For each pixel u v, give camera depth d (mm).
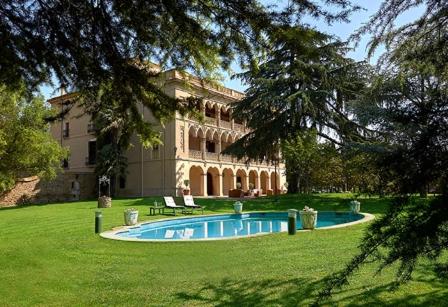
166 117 5801
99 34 4676
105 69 5000
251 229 17359
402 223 2221
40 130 30375
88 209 23391
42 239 12469
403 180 2207
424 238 2195
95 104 5727
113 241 11594
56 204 29422
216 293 6453
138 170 40250
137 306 6105
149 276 7840
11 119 28766
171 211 22297
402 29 4590
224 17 4082
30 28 4496
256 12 3816
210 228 17750
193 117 5949
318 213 20188
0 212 24469
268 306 5598
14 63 4711
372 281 6266
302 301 5688
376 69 6012
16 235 13672
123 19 4531
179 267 8469
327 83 24250
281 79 25219
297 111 25203
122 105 5613
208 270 8070
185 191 37000
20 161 29234
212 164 42312
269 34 3912
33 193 34688
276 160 30000
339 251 9000
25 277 8047
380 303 5348
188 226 18406
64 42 4684
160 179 38562
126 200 30031
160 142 6211
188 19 4285
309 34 3781
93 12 4453
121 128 6219
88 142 42344
